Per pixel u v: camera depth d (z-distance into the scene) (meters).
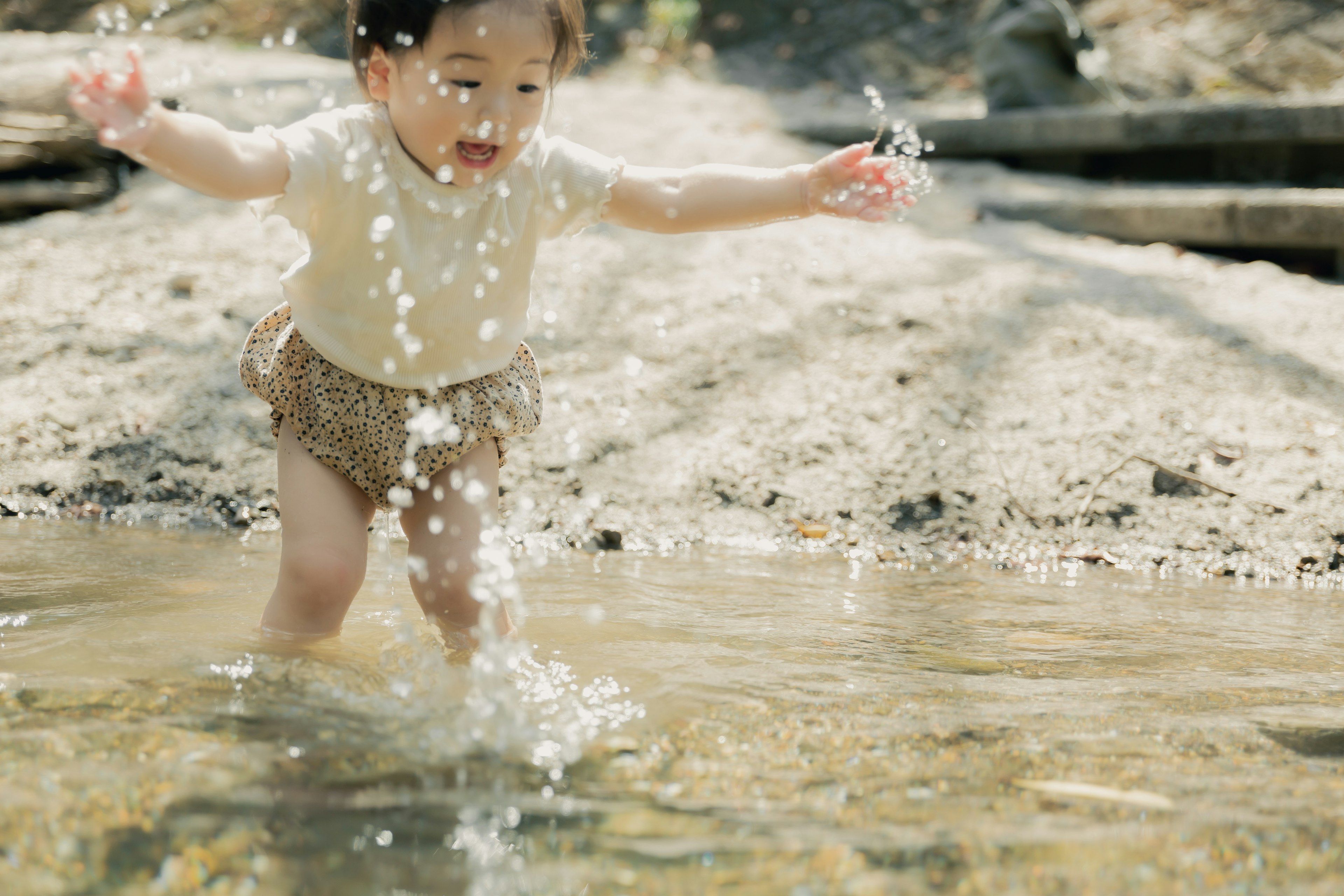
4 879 1.01
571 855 1.08
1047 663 1.88
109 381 3.43
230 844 1.09
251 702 1.50
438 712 1.48
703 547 2.88
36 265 4.08
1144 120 5.02
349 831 1.12
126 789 1.20
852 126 5.58
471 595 1.94
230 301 3.91
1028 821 1.18
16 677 1.58
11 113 4.92
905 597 2.39
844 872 1.06
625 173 2.07
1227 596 2.46
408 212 1.91
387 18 1.83
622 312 3.86
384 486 2.01
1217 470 3.04
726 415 3.38
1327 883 1.05
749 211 2.07
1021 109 5.74
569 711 1.52
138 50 1.60
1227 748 1.44
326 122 1.87
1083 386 3.38
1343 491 2.93
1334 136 4.63
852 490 3.09
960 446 3.21
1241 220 4.34
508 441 2.17
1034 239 4.60
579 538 2.87
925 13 7.80
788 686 1.68
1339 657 1.95
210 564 2.44
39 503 2.96
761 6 8.00
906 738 1.45
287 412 2.03
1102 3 7.21
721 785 1.27
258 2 7.86
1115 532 2.90
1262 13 6.84
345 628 1.96
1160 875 1.06
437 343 1.98
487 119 1.84
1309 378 3.38
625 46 7.70
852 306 3.87
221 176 1.70
